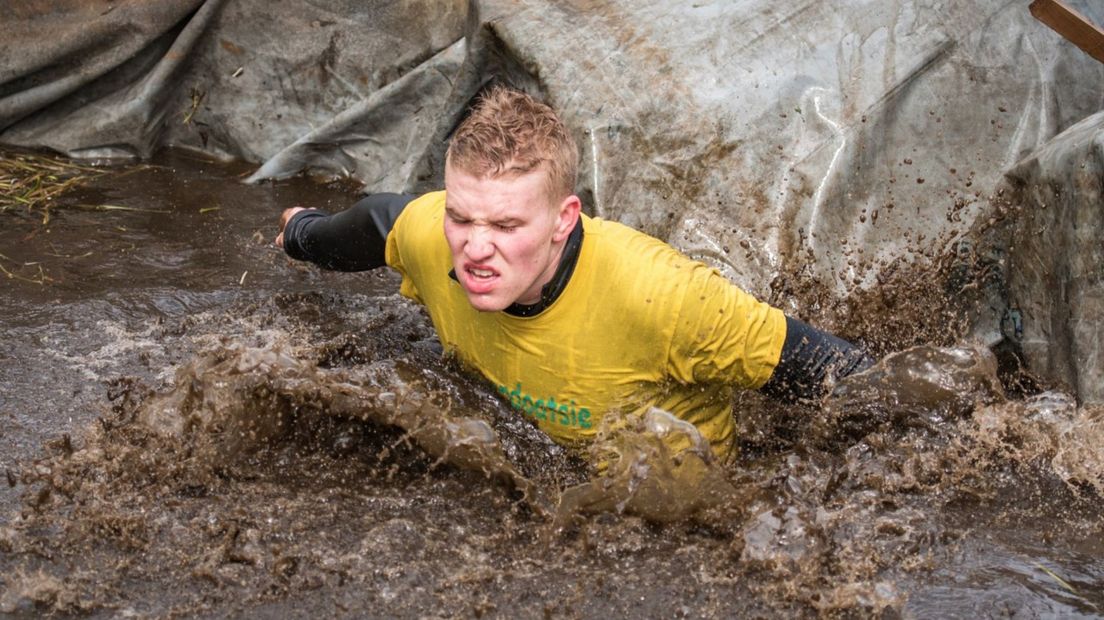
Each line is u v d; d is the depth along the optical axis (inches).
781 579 142.2
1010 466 164.2
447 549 147.6
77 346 196.7
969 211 209.2
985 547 149.3
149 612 137.0
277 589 140.4
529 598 139.6
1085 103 216.2
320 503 155.4
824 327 195.8
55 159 289.7
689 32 226.1
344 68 282.5
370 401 162.4
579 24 230.8
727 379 158.7
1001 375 190.2
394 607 137.9
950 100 215.2
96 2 286.0
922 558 146.8
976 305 195.9
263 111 291.0
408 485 159.9
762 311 156.0
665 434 147.9
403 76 273.7
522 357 158.2
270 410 163.3
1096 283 172.9
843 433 167.0
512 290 145.6
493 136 140.0
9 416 174.1
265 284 224.5
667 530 150.7
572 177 146.9
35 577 140.6
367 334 201.8
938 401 165.5
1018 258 189.5
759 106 216.7
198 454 159.5
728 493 150.4
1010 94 215.5
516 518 153.8
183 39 286.2
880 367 164.7
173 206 263.7
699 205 213.5
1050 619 136.1
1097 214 171.0
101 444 162.7
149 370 189.0
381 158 276.4
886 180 212.5
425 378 168.7
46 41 283.7
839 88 216.8
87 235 245.8
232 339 198.7
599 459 157.6
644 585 141.6
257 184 279.4
